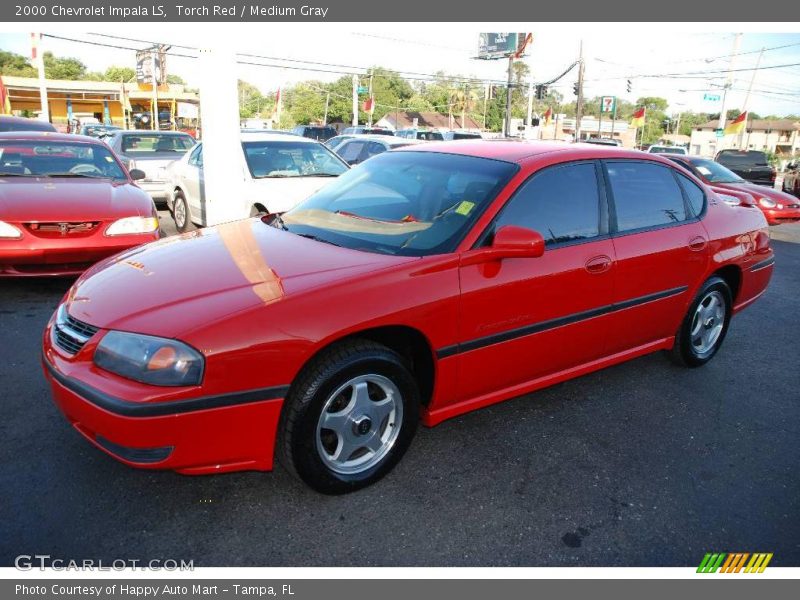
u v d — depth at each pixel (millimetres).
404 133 27812
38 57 27094
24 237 5281
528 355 3375
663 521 2854
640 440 3562
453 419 3693
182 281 2809
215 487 2910
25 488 2822
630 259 3744
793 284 7965
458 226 3162
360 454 2943
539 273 3285
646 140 97875
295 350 2539
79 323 2727
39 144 6996
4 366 4066
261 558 2496
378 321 2727
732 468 3330
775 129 95062
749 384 4449
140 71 45625
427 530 2701
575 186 3604
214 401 2434
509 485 3051
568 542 2678
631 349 4082
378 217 3465
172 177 9500
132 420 2365
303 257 3037
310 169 8258
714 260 4340
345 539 2619
